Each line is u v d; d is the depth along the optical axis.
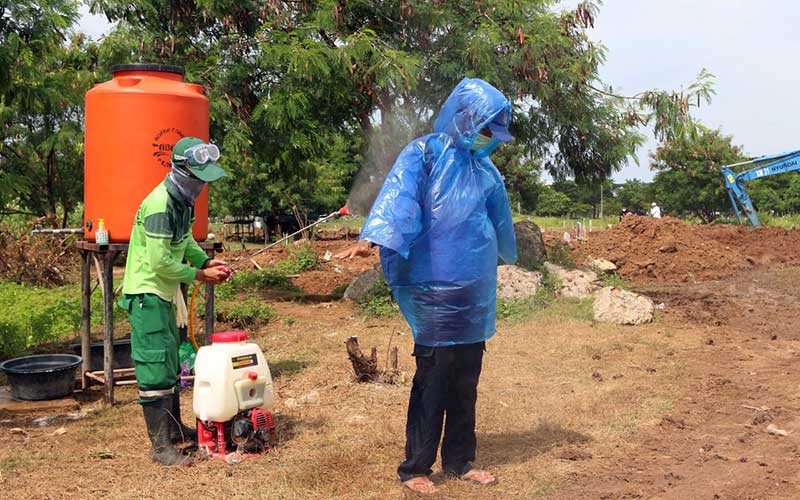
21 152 15.64
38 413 6.29
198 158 4.97
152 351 4.97
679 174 39.97
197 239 6.74
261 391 5.11
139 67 6.40
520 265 12.37
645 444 5.33
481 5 12.77
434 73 12.81
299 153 12.82
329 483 4.50
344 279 15.09
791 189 55.34
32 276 14.66
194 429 5.52
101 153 6.33
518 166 44.53
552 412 6.03
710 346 8.81
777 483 4.57
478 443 5.31
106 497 4.35
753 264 17.44
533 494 4.35
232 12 12.20
